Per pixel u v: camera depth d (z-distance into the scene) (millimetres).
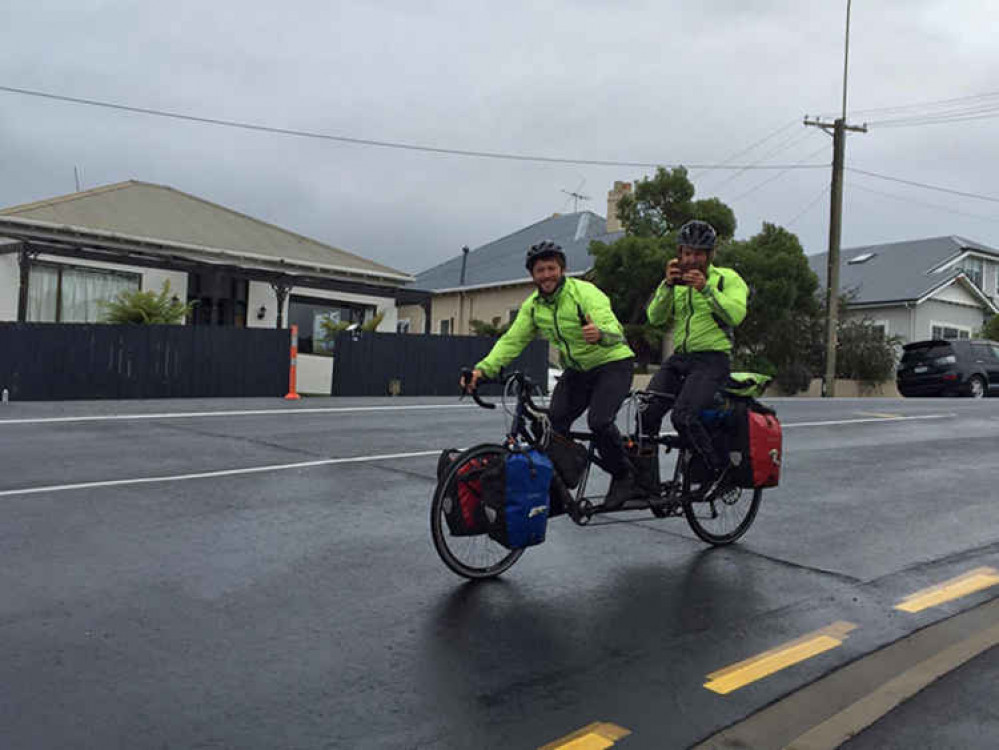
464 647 3957
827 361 27672
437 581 4871
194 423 10969
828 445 10484
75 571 4824
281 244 25891
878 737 3246
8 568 4848
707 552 5660
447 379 20391
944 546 5945
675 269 5414
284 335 18562
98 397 16859
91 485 6996
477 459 4832
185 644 3875
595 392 5125
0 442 9102
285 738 3086
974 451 10305
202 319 23312
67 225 20844
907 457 9727
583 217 38875
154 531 5680
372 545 5512
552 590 4801
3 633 3930
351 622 4211
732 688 3617
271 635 4016
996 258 37094
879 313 34594
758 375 5695
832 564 5461
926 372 23234
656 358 29266
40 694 3348
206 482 7215
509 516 4680
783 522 6520
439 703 3398
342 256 27078
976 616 4586
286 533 5727
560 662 3828
